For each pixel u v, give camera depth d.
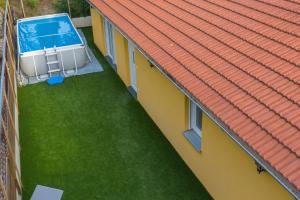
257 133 6.21
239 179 7.68
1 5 21.30
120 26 12.47
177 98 9.87
